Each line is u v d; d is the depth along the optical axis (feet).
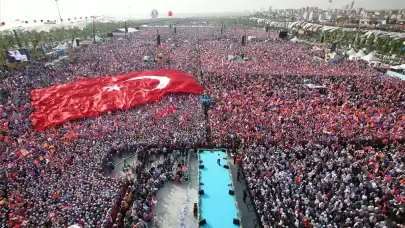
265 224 86.43
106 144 127.65
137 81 207.21
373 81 206.69
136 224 87.10
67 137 131.13
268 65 260.01
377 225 82.79
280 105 167.43
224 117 153.69
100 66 258.16
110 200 92.07
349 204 90.12
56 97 179.83
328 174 103.14
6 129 136.46
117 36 506.48
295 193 96.53
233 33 575.79
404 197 92.68
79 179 100.58
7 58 234.38
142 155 125.18
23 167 107.76
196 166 125.90
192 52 330.75
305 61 277.03
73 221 81.97
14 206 87.66
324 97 180.34
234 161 127.34
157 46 355.56
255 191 100.42
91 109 166.50
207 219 84.74
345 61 280.51
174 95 191.11
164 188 113.70
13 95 177.99
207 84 208.03
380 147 131.03
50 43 406.00
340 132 135.54
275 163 110.83
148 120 151.23
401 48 316.40
